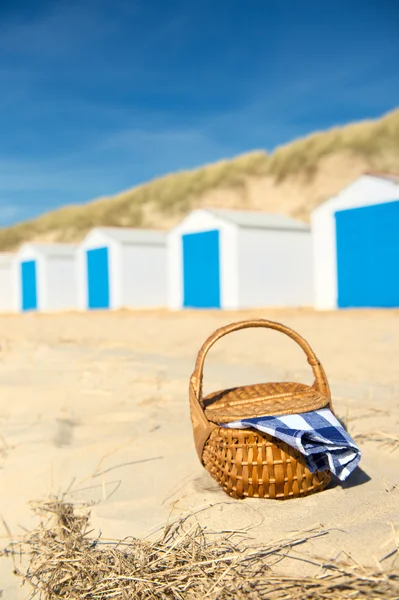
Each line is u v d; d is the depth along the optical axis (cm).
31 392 428
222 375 482
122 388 441
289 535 209
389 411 357
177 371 500
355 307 1736
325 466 236
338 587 177
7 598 211
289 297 2109
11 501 273
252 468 233
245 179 4966
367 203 1700
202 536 217
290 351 670
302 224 2247
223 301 2050
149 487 275
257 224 2052
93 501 265
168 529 226
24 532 250
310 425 229
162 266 2595
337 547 198
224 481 243
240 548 206
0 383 452
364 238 1712
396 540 198
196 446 262
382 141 4306
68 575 211
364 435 313
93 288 2670
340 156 4375
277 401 271
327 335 880
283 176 4612
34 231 6191
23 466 304
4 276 3325
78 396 420
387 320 1180
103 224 5656
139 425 359
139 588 197
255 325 283
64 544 230
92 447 324
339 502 232
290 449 231
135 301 2514
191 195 5309
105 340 832
